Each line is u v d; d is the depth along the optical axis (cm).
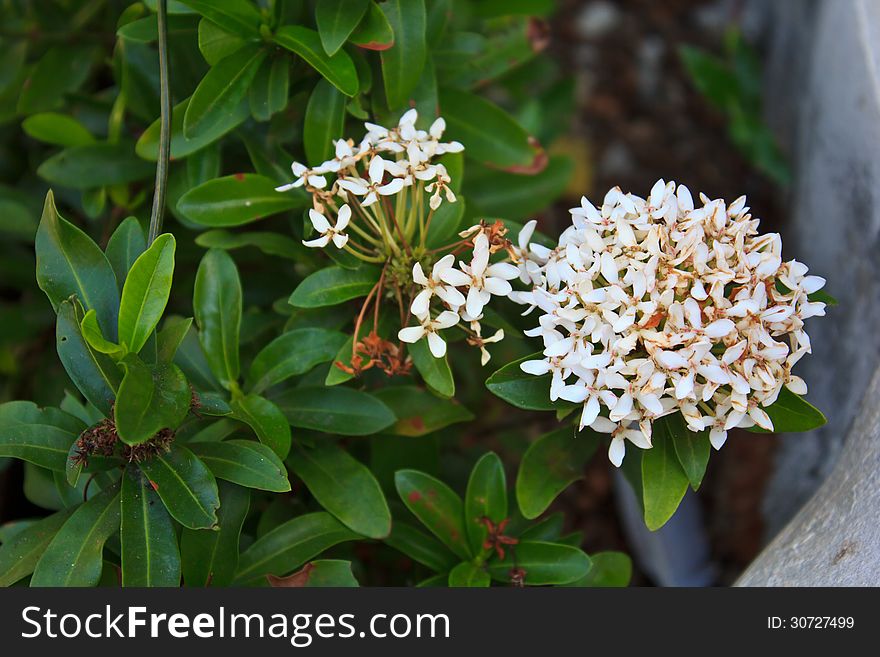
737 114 87
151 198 72
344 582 64
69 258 62
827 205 76
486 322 64
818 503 67
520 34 72
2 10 73
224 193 66
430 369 63
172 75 70
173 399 60
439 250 63
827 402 75
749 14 94
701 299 60
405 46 66
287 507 69
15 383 76
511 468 80
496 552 67
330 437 66
